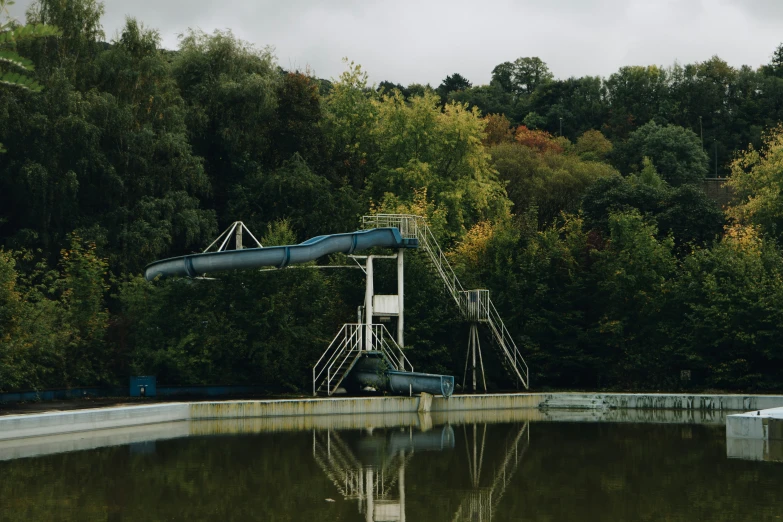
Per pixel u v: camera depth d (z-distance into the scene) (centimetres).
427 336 4225
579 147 9462
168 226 4622
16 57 546
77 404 3338
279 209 5353
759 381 4069
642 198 5672
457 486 2177
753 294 4059
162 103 4934
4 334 3102
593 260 4512
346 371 3778
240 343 3781
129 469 2358
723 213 5653
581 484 2206
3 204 4616
